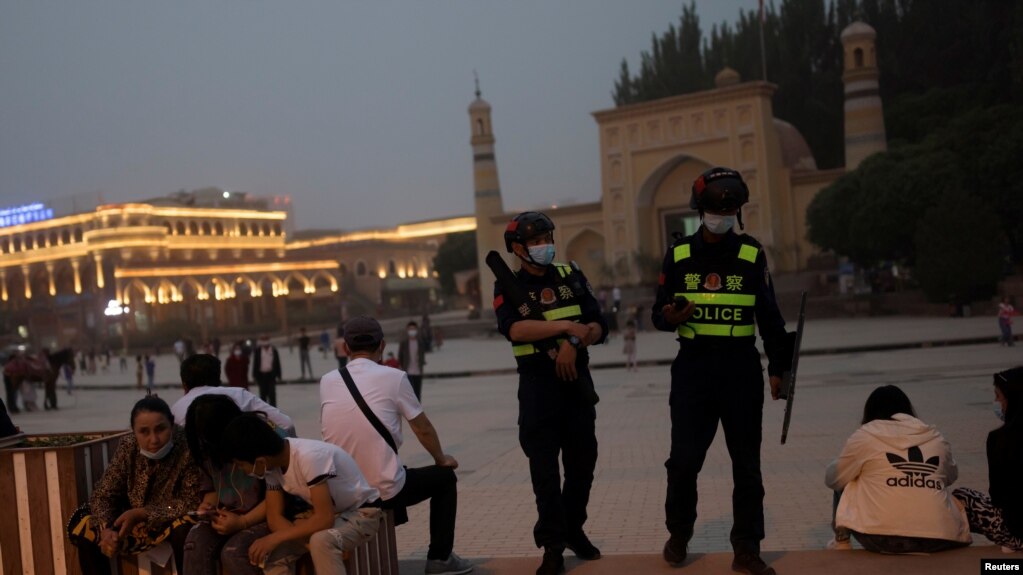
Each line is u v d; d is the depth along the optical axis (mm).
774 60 58844
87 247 77000
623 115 50344
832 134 56438
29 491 5000
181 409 5590
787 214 47656
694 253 5148
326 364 39438
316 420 17781
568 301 5387
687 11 63594
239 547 4703
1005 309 22109
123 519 4867
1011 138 35219
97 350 69375
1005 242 40031
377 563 5148
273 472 4703
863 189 37719
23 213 84562
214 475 4957
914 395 14188
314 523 4621
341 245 90625
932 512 5027
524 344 5344
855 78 46281
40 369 25938
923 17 51656
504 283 5387
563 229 53688
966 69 50062
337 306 81062
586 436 5469
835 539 5535
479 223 58094
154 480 5016
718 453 10297
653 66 64188
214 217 82875
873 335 28109
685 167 49969
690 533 5270
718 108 47969
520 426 5379
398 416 5410
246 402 5629
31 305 84500
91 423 21031
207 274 72125
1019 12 40969
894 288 42719
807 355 24625
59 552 4992
